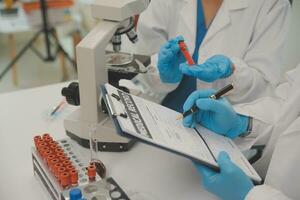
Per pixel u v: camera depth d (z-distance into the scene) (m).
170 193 0.93
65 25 3.40
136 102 0.98
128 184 0.96
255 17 1.34
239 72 1.23
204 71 1.10
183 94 1.42
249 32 1.35
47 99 1.41
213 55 1.31
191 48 1.41
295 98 1.02
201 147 0.87
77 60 1.01
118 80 1.14
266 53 1.30
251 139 1.07
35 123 1.25
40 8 3.09
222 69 1.13
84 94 1.04
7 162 1.05
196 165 0.89
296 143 0.91
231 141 0.99
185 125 0.96
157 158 1.06
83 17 3.39
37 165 0.96
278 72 1.29
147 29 1.52
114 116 0.85
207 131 0.98
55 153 0.93
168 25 1.54
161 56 1.21
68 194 0.80
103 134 1.06
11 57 4.00
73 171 0.85
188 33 1.42
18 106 1.35
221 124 0.96
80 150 1.04
